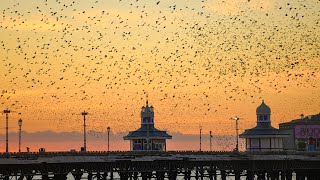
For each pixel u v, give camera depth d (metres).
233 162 182.25
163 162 168.62
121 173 161.12
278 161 191.62
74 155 153.75
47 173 144.75
